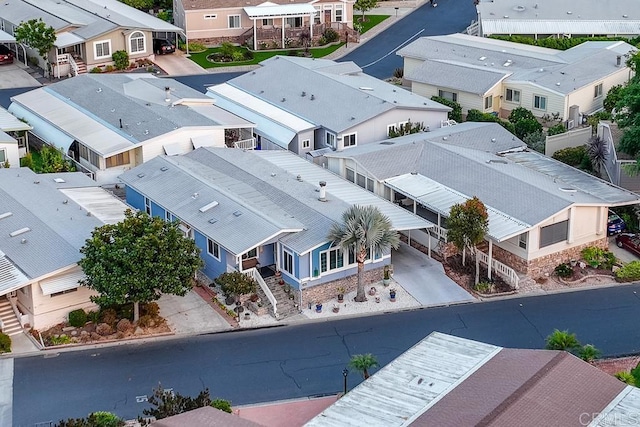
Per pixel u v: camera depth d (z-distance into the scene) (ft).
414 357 150.92
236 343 180.34
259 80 293.02
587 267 207.51
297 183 222.07
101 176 244.22
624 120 242.17
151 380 168.14
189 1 366.63
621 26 355.36
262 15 361.71
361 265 192.24
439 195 215.51
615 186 223.92
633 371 162.09
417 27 392.27
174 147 249.96
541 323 186.70
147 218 183.83
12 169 230.89
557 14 360.69
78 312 184.55
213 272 200.75
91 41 331.57
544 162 238.27
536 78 289.33
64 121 265.75
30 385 166.61
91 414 148.77
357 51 365.40
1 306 187.32
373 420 133.69
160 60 351.46
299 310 192.24
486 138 248.93
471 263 209.36
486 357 148.15
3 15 352.90
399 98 272.31
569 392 134.72
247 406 160.25
